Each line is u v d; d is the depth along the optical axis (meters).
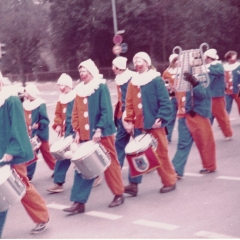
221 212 6.44
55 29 41.31
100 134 6.71
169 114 7.20
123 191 7.12
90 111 6.86
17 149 5.57
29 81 42.78
